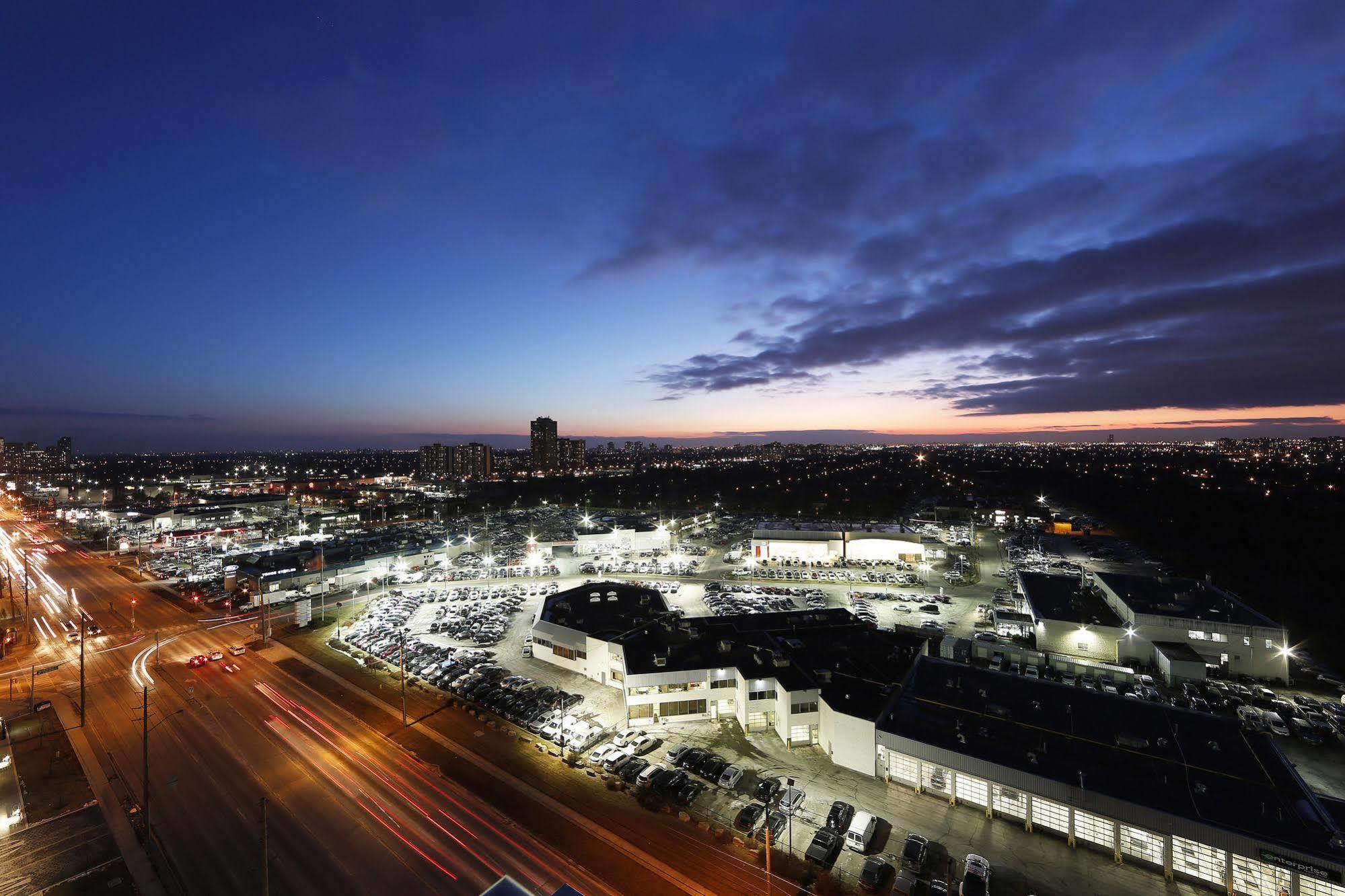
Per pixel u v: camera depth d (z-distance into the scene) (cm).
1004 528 16238
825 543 12812
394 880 3309
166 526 16675
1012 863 3453
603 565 12238
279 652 7175
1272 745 3919
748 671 5241
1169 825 3316
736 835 3719
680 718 5275
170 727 5169
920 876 3316
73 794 4184
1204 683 5947
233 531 16350
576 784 4266
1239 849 3141
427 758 4625
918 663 5397
